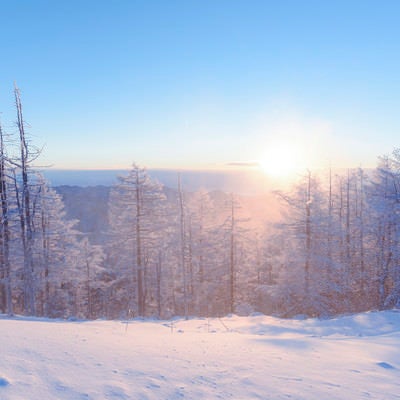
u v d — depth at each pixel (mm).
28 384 3172
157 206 25469
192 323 13797
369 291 24906
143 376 3709
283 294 21344
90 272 30578
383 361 4992
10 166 15086
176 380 3658
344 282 22297
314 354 5324
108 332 7086
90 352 4562
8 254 15195
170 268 30531
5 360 3822
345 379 3949
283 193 22562
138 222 23953
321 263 20891
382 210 21594
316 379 3898
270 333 11406
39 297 25359
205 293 29906
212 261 30547
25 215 15891
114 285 33844
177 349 5258
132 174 24172
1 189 15266
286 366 4434
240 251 31516
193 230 29844
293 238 21797
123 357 4445
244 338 6898
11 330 5812
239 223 29016
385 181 22781
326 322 13047
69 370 3709
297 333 11406
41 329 6352
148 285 30516
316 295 20359
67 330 6645
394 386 3746
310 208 21656
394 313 13023
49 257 22422
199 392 3342
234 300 30000
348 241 27812
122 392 3184
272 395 3332
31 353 4238
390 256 22656
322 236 21656
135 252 25234
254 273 35625
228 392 3379
